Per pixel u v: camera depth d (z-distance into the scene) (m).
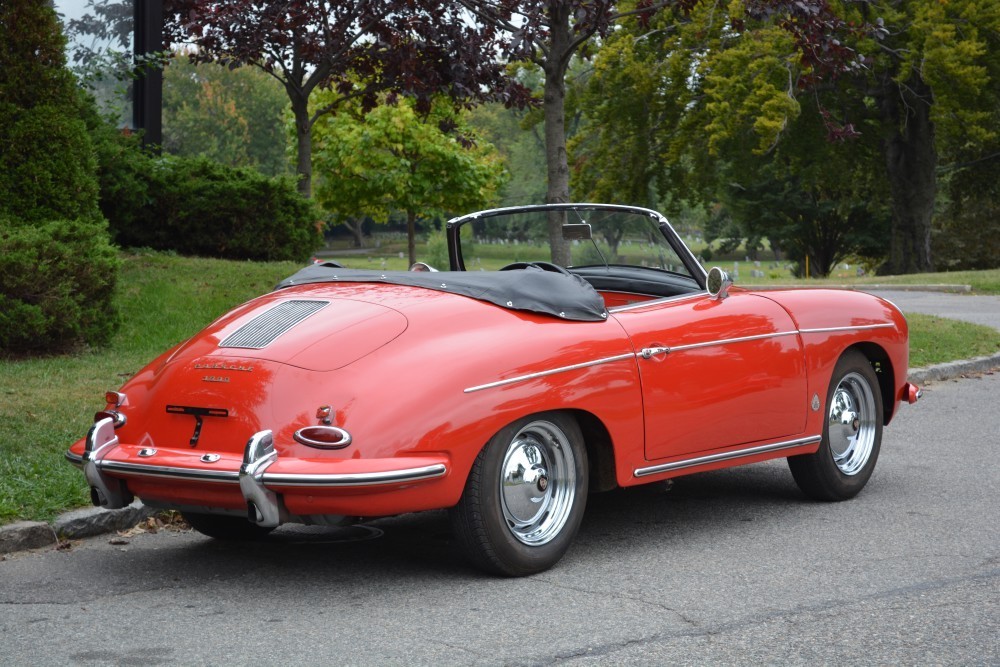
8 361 9.22
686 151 35.38
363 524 5.86
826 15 13.88
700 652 3.83
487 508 4.58
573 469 4.93
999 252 49.88
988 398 10.20
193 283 13.08
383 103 21.77
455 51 15.74
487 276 5.09
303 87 19.62
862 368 6.28
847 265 71.44
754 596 4.48
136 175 15.43
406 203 22.31
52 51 10.34
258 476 4.23
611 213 5.93
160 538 5.54
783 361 5.77
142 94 16.64
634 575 4.80
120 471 4.59
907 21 32.25
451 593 4.55
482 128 87.75
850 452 6.30
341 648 3.89
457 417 4.44
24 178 10.08
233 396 4.50
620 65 32.72
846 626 4.09
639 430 5.09
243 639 3.99
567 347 4.86
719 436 5.46
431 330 4.68
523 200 78.25
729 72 30.73
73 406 7.55
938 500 6.23
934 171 38.09
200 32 17.55
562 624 4.14
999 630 4.04
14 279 9.30
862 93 36.25
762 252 94.19
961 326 14.88
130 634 4.05
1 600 4.46
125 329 10.86
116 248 10.37
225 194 15.74
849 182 41.25
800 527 5.66
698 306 5.59
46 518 5.39
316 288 5.29
